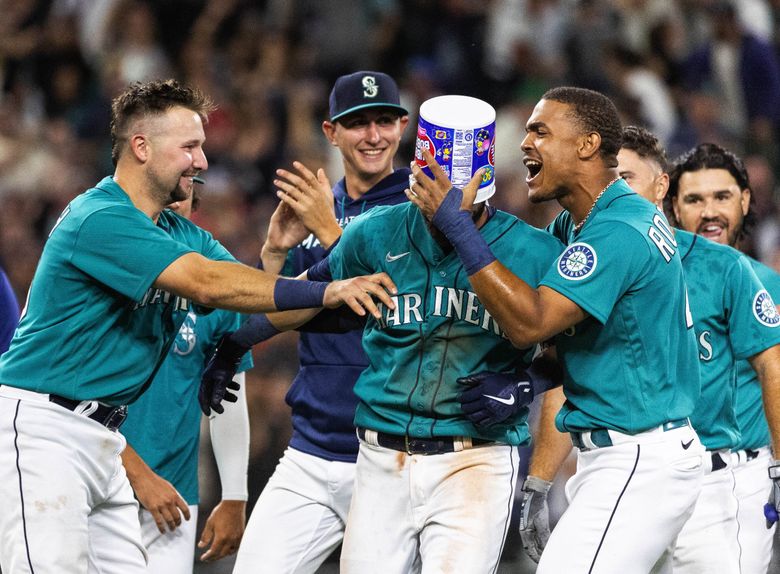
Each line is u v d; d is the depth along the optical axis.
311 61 30.73
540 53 30.98
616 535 9.86
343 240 10.67
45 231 24.88
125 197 10.66
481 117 9.80
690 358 10.30
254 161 26.39
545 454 11.27
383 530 10.48
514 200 24.59
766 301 11.35
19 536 10.27
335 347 12.12
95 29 29.42
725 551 11.41
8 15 29.27
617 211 10.05
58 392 10.44
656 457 9.98
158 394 11.97
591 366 10.09
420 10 30.70
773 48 32.34
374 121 12.69
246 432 12.79
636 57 29.78
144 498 11.56
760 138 28.73
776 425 11.18
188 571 12.16
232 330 12.36
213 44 30.25
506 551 18.34
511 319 9.53
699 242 11.59
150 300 10.64
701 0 32.16
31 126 27.16
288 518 12.21
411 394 10.27
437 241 10.16
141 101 10.69
